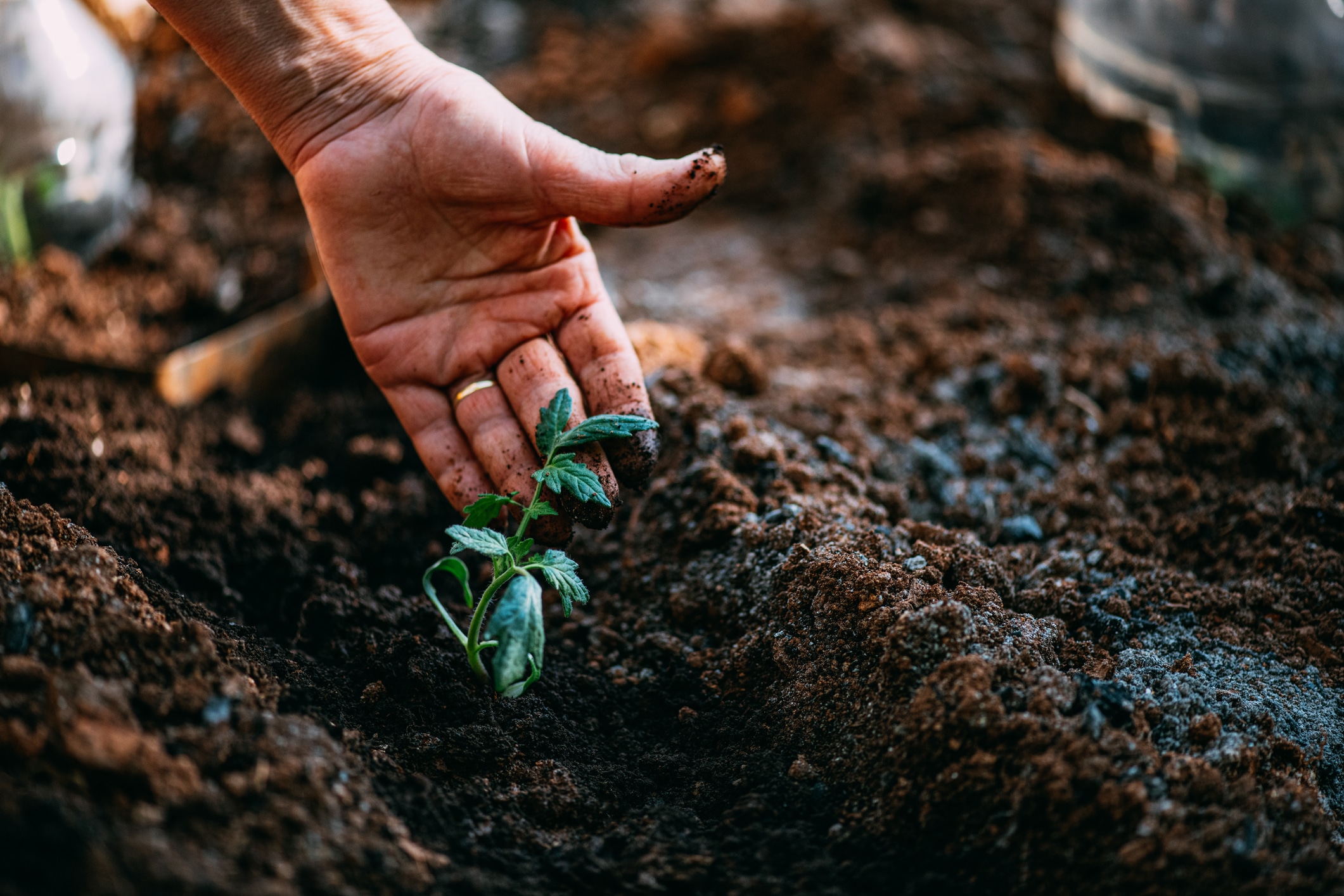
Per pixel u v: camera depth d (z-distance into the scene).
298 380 0.76
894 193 0.94
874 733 0.51
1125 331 0.75
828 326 0.81
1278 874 0.47
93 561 0.50
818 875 0.49
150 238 0.84
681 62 1.16
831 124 1.08
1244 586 0.58
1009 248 0.83
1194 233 0.81
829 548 0.55
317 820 0.47
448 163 0.53
